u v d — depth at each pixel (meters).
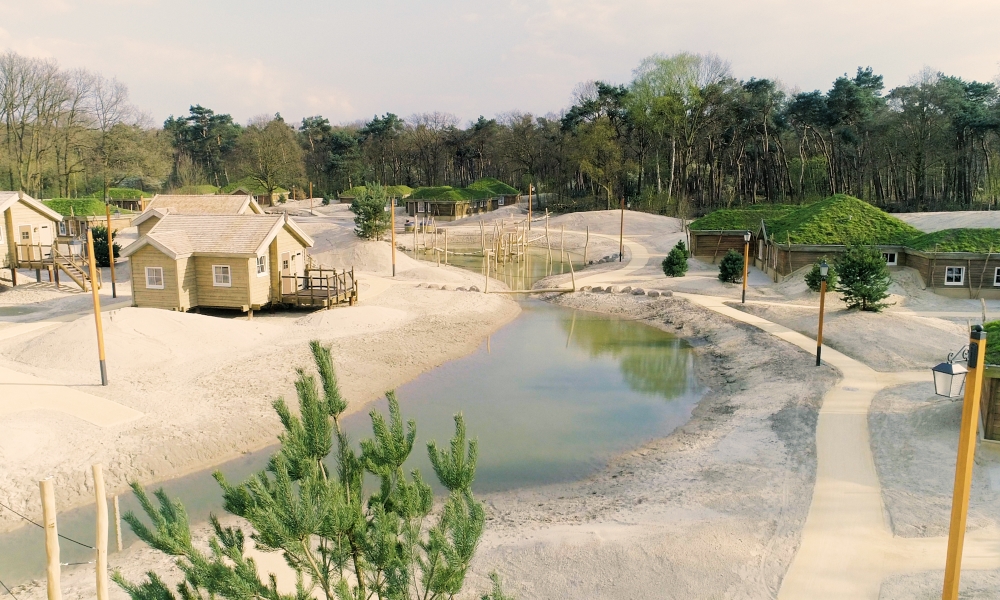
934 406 20.44
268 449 20.06
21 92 69.94
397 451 9.09
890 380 23.88
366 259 52.62
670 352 31.89
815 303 36.47
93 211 59.62
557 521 15.73
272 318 34.62
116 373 24.48
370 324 33.94
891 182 87.75
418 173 133.62
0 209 39.22
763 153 93.81
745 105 83.94
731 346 30.84
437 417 23.28
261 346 29.27
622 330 36.44
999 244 36.38
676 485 17.33
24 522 15.84
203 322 29.67
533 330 36.50
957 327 30.19
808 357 26.89
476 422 22.86
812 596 11.90
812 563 12.91
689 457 19.27
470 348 32.41
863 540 13.70
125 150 76.12
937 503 15.05
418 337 32.84
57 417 20.34
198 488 17.72
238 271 33.47
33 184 73.00
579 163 95.62
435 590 8.05
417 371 28.38
